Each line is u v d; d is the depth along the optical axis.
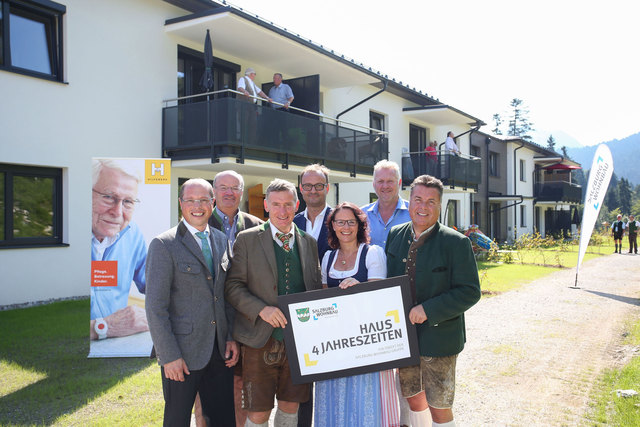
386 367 2.71
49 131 8.14
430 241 2.80
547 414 3.74
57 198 8.43
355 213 2.97
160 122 9.92
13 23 7.82
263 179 12.27
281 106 11.40
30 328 6.09
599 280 11.38
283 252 2.87
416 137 20.28
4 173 7.74
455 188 18.91
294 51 11.16
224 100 9.09
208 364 2.81
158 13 9.80
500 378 4.58
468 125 23.58
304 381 2.66
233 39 10.37
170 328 2.61
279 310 2.68
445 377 2.76
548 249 21.73
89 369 4.61
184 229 2.78
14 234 7.84
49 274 8.13
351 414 2.76
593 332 6.31
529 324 6.78
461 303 2.65
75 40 8.48
